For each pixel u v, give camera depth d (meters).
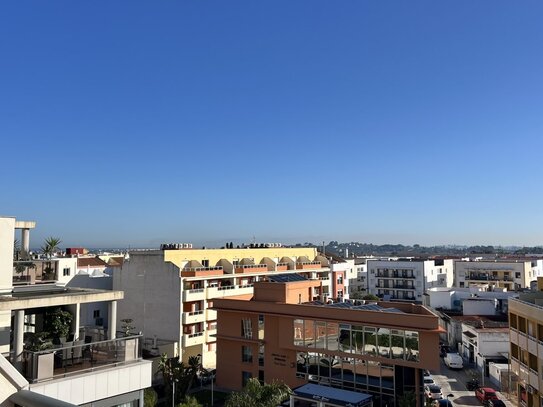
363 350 41.28
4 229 16.19
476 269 114.44
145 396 37.66
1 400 6.61
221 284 64.81
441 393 49.56
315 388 39.19
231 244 81.00
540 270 117.25
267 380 46.25
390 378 39.78
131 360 14.17
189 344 57.06
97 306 57.94
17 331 13.69
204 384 50.56
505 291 89.06
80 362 13.35
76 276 60.69
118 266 62.16
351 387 41.53
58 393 12.14
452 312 84.50
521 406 38.19
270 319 46.78
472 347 65.38
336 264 89.56
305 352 44.41
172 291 57.56
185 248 68.75
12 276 16.92
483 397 47.22
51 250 34.66
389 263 119.81
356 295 105.44
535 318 35.00
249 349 48.03
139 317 59.41
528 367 36.38
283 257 79.81
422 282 115.06
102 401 13.07
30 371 12.10
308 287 51.53
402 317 39.56
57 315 16.28
